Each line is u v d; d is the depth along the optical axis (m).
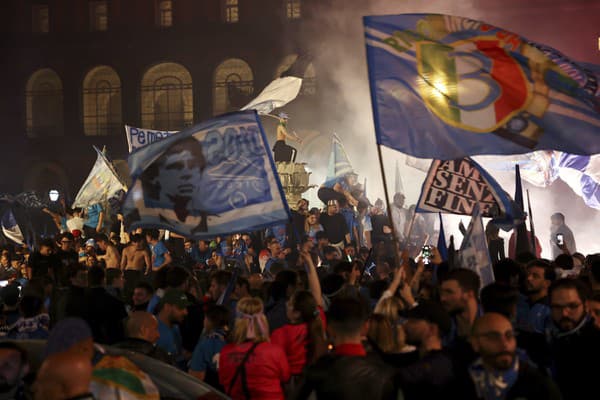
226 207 8.27
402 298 6.65
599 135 7.73
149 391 4.61
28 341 5.27
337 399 4.69
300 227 19.83
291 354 6.52
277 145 25.52
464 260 6.96
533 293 7.23
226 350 6.08
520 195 10.28
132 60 43.41
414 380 4.56
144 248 15.09
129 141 18.02
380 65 7.81
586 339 5.45
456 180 8.86
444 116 7.74
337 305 5.02
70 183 43.81
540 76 7.83
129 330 6.73
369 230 21.17
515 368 4.19
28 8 45.25
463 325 5.47
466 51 7.88
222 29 41.91
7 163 44.53
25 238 26.52
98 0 44.62
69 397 3.51
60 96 45.41
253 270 17.98
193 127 8.33
